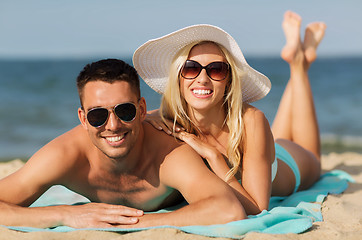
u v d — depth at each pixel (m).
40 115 15.88
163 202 3.59
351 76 28.00
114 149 3.06
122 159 3.20
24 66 36.75
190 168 3.21
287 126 5.50
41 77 27.27
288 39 5.53
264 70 33.81
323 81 25.98
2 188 3.16
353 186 4.83
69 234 2.91
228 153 3.67
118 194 3.47
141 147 3.32
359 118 14.91
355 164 6.15
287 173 4.44
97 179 3.39
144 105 3.29
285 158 4.53
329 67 34.50
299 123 5.36
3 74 29.14
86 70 3.07
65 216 3.11
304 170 4.73
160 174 3.32
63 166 3.24
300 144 5.38
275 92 21.11
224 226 2.94
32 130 13.63
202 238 2.86
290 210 3.46
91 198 3.56
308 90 5.40
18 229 3.03
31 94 20.72
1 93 21.05
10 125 14.35
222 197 3.07
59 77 27.12
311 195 4.14
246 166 3.59
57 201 4.37
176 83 3.58
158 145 3.39
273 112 15.84
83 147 3.33
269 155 3.67
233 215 3.02
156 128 3.48
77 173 3.33
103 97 2.97
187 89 3.50
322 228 3.16
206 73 3.42
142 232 2.91
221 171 3.46
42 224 3.09
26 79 26.19
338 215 3.62
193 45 3.48
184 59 3.46
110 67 3.02
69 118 15.39
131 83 3.07
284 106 5.55
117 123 2.98
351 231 3.18
